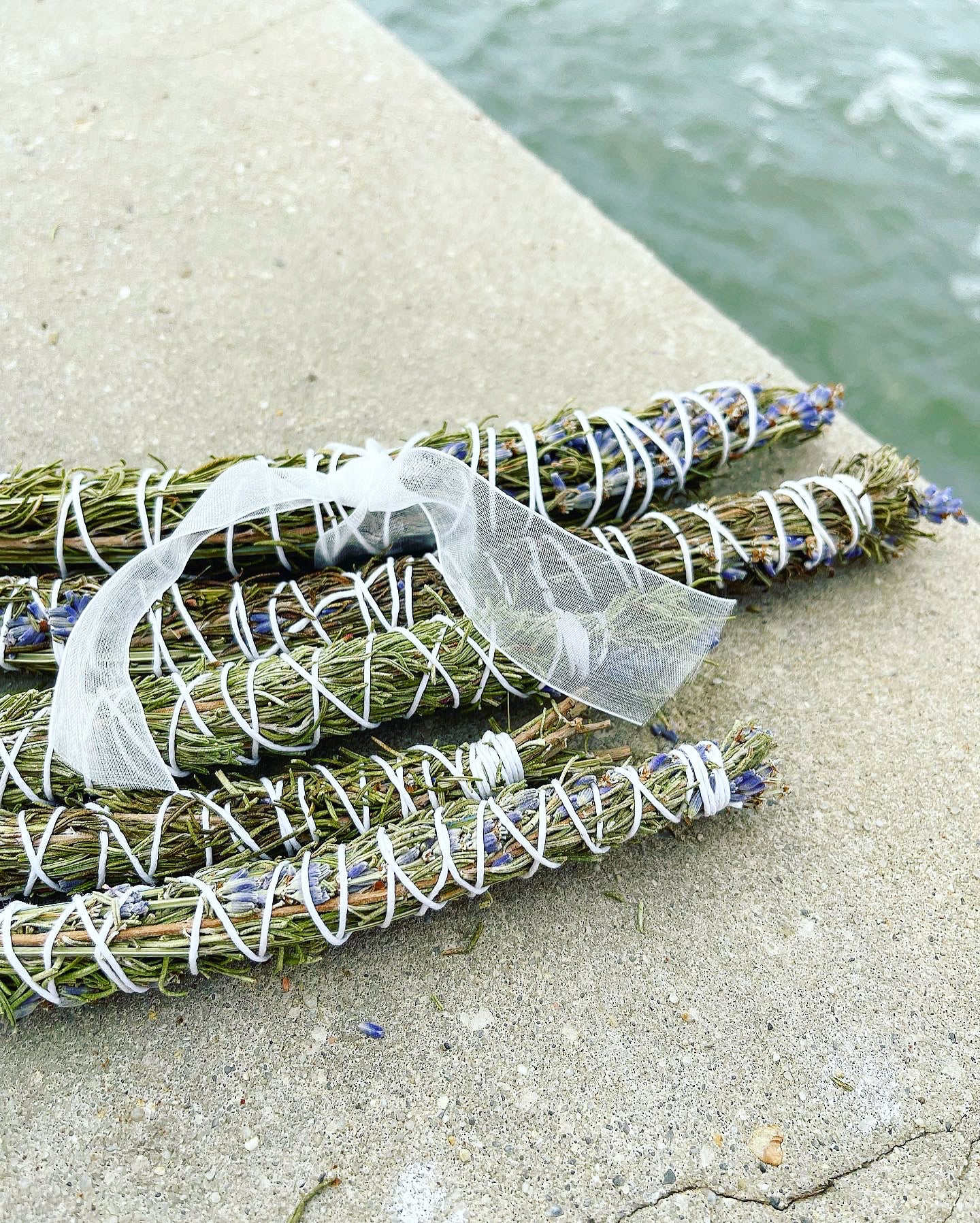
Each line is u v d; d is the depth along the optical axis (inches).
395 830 17.1
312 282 23.3
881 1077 17.4
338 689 17.7
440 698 18.2
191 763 17.6
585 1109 17.0
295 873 16.7
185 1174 16.5
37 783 17.3
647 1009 17.6
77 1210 16.3
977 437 30.3
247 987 17.4
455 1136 16.8
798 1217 16.7
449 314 23.1
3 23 26.6
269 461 18.9
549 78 38.7
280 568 19.4
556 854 17.5
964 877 18.6
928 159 36.3
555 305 23.4
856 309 32.6
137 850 17.0
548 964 17.8
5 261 23.1
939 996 17.8
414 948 17.8
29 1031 17.1
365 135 25.4
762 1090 17.2
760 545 19.1
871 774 19.2
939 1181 16.9
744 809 18.8
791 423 20.2
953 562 21.0
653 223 34.5
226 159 24.8
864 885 18.5
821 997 17.8
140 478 18.7
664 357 22.9
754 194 35.3
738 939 18.0
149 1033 17.2
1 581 18.2
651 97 37.9
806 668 19.9
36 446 21.3
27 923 16.3
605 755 17.9
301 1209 16.4
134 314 22.7
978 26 40.7
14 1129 16.7
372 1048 17.2
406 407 22.0
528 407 22.2
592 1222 16.5
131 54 26.3
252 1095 16.9
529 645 18.0
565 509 19.3
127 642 17.5
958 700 19.8
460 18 40.8
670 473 19.7
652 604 18.2
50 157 24.5
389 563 18.6
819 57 39.4
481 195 24.8
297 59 26.6
